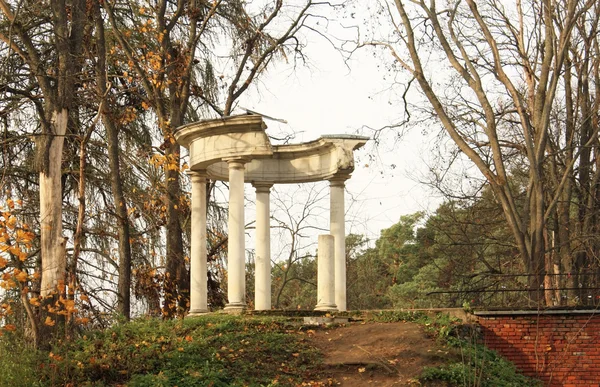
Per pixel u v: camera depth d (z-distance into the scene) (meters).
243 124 23.45
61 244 22.02
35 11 25.00
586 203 33.62
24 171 27.44
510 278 32.47
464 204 33.56
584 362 20.61
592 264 31.72
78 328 23.25
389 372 18.42
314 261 48.53
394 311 22.58
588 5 27.53
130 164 29.44
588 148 32.72
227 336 20.42
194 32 30.70
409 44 29.84
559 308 20.97
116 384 17.86
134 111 27.94
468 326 20.92
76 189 29.27
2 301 22.78
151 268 28.69
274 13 32.78
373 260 52.22
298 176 26.64
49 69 24.81
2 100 24.36
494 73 31.69
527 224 29.30
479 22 29.62
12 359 18.69
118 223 27.97
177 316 27.00
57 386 17.78
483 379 18.36
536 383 19.77
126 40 29.59
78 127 28.80
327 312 22.91
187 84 30.23
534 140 30.20
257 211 26.83
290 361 19.28
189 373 18.02
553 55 30.41
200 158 24.44
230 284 23.81
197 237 25.30
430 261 50.75
